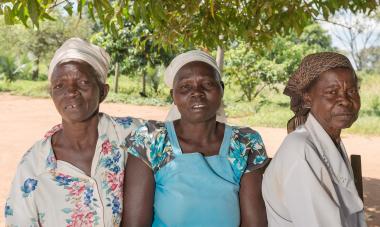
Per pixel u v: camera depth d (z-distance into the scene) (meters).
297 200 1.69
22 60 28.75
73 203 1.94
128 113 17.05
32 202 1.95
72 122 1.96
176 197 1.83
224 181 1.86
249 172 1.93
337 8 3.94
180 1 3.88
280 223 1.81
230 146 1.93
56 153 2.02
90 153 2.02
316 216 1.65
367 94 20.38
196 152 1.88
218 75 1.96
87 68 1.96
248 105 18.38
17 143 11.12
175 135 1.92
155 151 1.90
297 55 22.22
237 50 20.31
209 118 1.90
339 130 1.84
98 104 2.02
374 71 34.06
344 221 1.74
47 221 1.95
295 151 1.71
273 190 1.81
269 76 20.27
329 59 1.74
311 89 1.79
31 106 18.22
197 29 4.56
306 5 3.99
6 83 25.27
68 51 1.96
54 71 1.96
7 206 1.98
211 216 1.84
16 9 2.57
